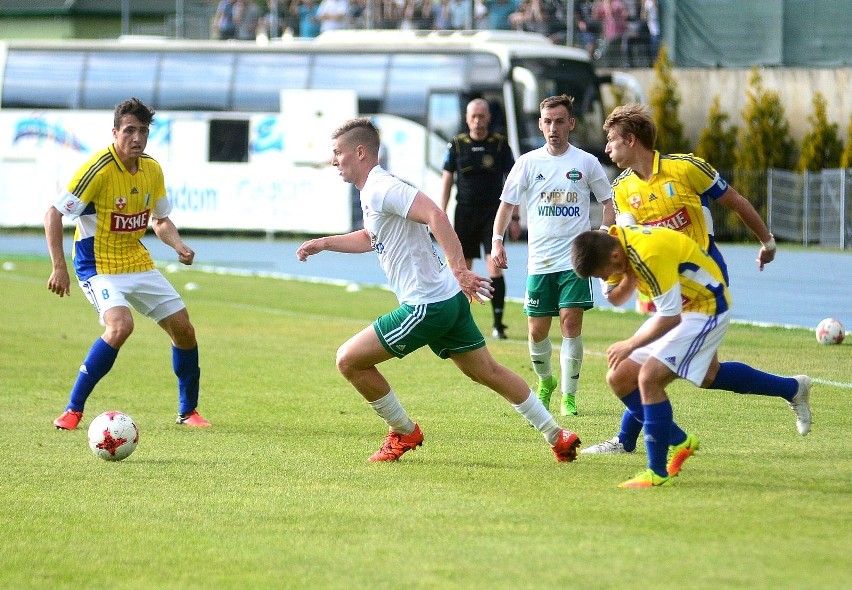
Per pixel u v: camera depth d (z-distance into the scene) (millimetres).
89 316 40750
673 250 16266
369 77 78500
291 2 92688
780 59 79625
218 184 81375
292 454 19500
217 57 82062
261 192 80500
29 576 13008
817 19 78562
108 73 83875
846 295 47156
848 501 15562
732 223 75500
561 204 23516
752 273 56438
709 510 15125
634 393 17812
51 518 15406
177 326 22141
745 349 31719
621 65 83125
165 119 82312
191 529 14773
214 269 60344
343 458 19141
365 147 18156
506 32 78500
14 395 25625
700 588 11914
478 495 16312
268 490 16844
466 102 75438
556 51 74688
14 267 60125
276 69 80750
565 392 23266
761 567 12539
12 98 85438
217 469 18344
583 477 17438
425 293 18031
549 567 12781
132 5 109875
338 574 12773
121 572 13086
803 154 73875
